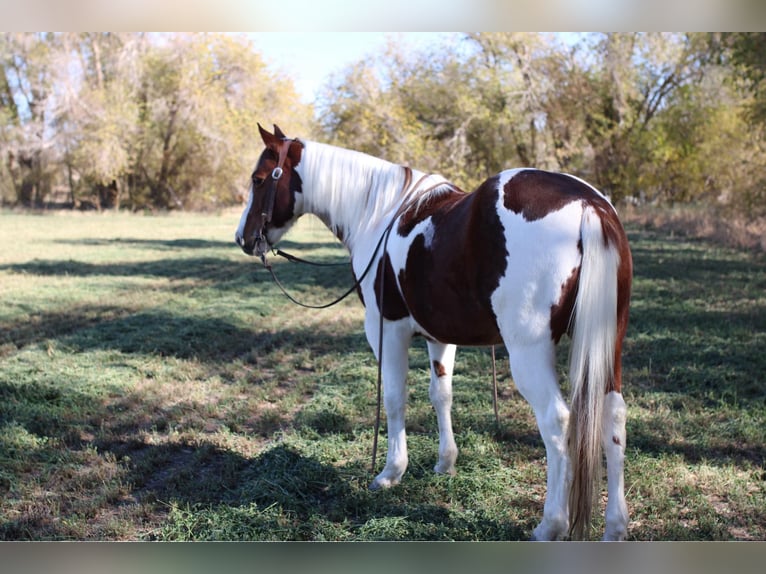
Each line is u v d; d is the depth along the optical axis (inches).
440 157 935.7
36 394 216.1
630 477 146.6
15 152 1236.5
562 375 235.3
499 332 122.0
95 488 153.8
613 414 110.5
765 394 200.7
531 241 110.4
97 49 1274.6
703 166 917.2
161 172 1327.5
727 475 146.3
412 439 174.4
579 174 1021.8
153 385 232.2
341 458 166.1
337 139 956.0
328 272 513.7
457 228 121.0
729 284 386.0
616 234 110.1
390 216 145.3
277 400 220.1
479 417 188.7
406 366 147.4
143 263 551.5
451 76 959.0
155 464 166.9
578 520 109.3
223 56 1290.6
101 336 298.7
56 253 613.0
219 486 151.7
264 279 472.7
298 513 138.9
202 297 400.2
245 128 1293.1
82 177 1321.4
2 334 305.6
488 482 146.9
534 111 960.3
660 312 314.5
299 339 303.9
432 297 126.5
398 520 131.0
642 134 964.6
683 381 215.5
